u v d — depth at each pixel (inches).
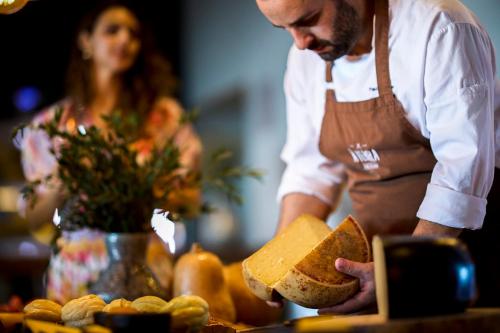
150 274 80.0
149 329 57.4
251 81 212.8
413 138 80.1
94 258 104.2
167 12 234.2
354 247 70.2
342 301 69.2
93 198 81.1
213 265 84.9
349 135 84.1
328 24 72.2
